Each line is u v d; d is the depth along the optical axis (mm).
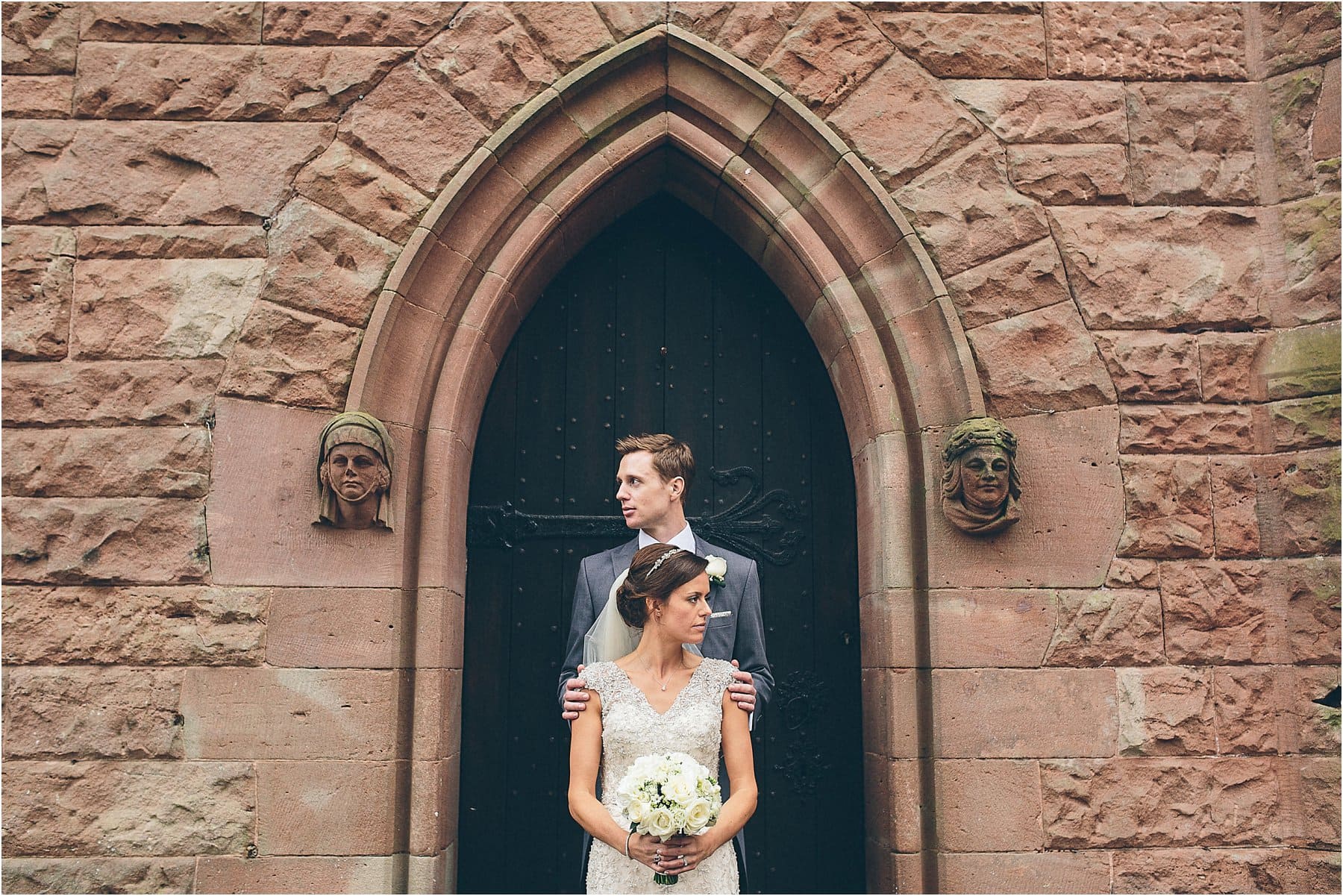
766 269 4035
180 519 3357
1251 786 3348
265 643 3301
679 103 3773
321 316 3488
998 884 3258
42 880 3145
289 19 3639
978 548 3451
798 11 3734
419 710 3309
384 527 3385
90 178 3543
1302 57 3682
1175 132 3723
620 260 4129
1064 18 3775
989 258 3605
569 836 3814
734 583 3391
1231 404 3576
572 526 3965
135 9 3629
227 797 3215
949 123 3682
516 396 4035
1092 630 3410
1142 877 3279
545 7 3688
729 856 2877
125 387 3424
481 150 3594
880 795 3434
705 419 4062
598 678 2895
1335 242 3529
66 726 3229
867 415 3625
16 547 3314
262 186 3553
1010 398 3527
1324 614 3371
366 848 3219
